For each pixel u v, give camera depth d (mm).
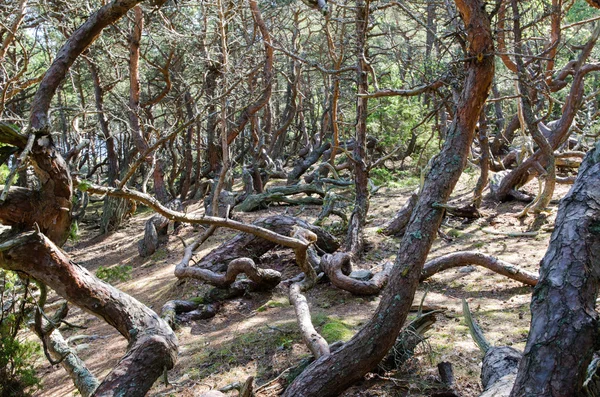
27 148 3350
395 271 4406
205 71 13039
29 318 6246
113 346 6918
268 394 4641
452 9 7750
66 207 3748
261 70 15922
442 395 4160
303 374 4324
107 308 3971
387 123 15750
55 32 13273
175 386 5238
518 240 8273
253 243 8820
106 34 13703
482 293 6480
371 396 4344
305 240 6961
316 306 6840
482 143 9180
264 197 13164
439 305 6203
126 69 16000
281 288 7793
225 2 12133
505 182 10445
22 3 7145
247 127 22328
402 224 9562
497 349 3910
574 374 1890
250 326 6523
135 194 4195
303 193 14297
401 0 9945
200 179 18281
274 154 19734
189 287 8258
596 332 1885
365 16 8555
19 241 3584
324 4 3158
